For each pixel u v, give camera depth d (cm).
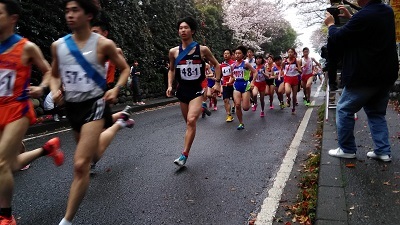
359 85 409
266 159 544
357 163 416
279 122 898
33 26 960
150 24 1761
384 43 392
